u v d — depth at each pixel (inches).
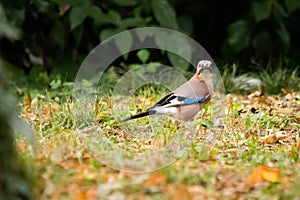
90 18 699.4
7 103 283.9
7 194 283.1
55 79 647.1
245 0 737.6
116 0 670.5
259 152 399.9
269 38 712.4
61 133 426.3
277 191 329.7
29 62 690.8
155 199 316.8
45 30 688.4
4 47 679.7
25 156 357.4
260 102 551.2
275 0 697.6
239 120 471.8
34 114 483.5
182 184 338.0
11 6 644.7
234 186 338.0
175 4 733.3
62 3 650.8
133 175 350.3
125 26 663.1
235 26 706.8
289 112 501.7
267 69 671.8
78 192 323.3
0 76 285.7
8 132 284.5
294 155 391.5
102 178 340.5
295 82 632.4
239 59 716.0
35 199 301.3
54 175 335.0
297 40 747.4
